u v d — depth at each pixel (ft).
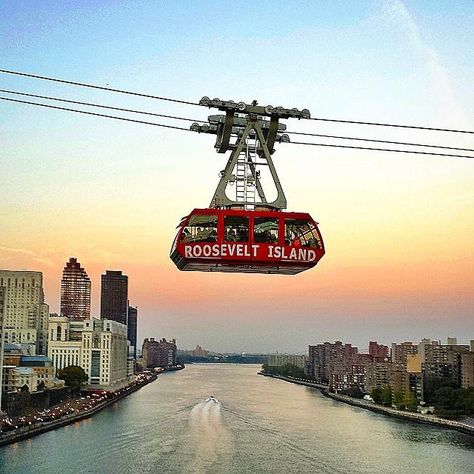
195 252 157.38
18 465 498.69
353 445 620.08
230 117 156.15
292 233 161.17
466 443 645.51
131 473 475.31
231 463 517.96
